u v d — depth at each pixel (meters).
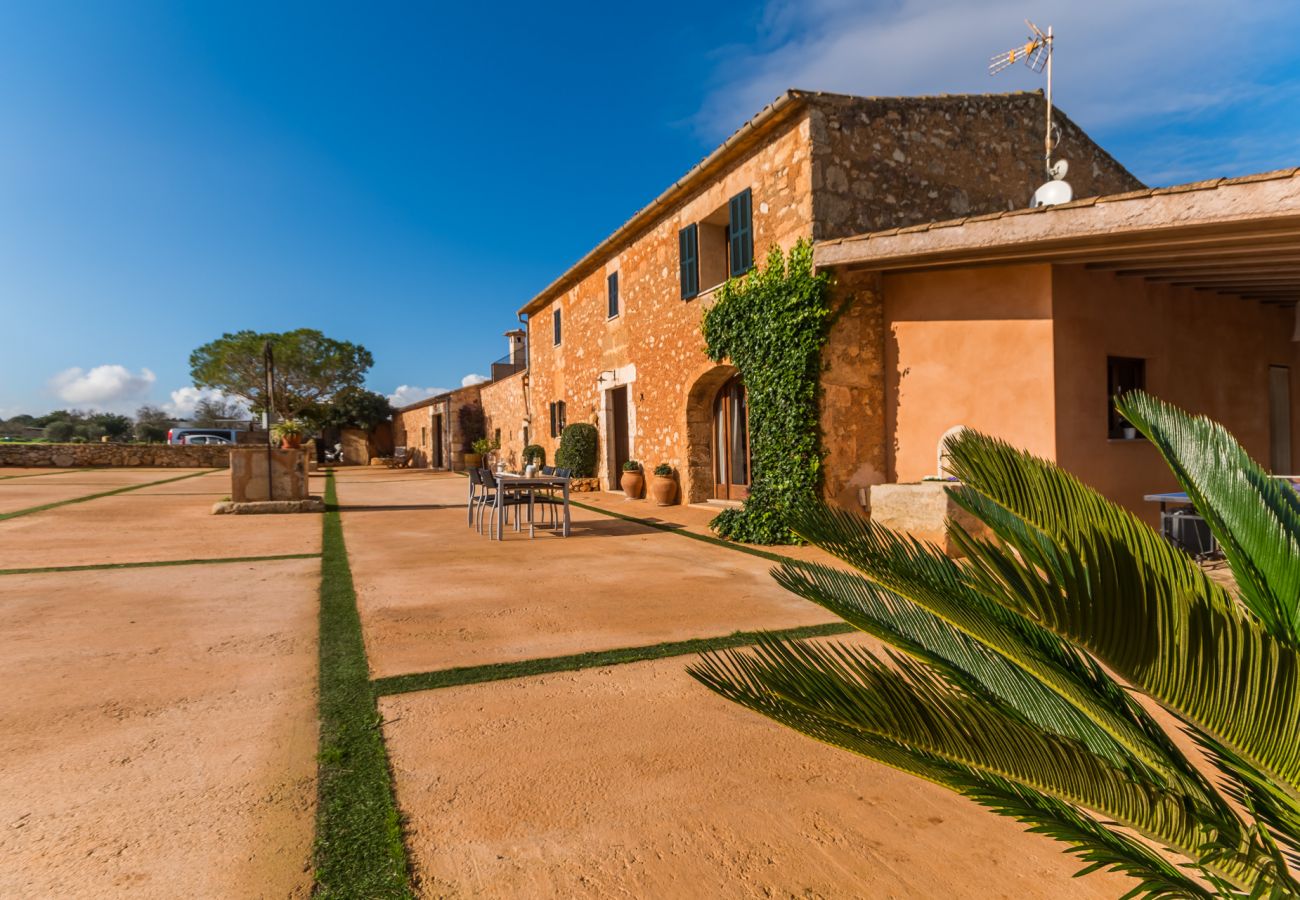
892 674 1.42
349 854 1.99
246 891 1.83
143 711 3.02
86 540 8.06
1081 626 1.13
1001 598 1.19
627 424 13.51
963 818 2.25
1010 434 7.01
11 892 1.80
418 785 2.40
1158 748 1.36
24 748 2.65
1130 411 1.71
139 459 26.77
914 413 7.62
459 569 6.35
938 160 8.38
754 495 8.15
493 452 23.97
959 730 1.28
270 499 11.40
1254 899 1.06
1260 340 8.88
